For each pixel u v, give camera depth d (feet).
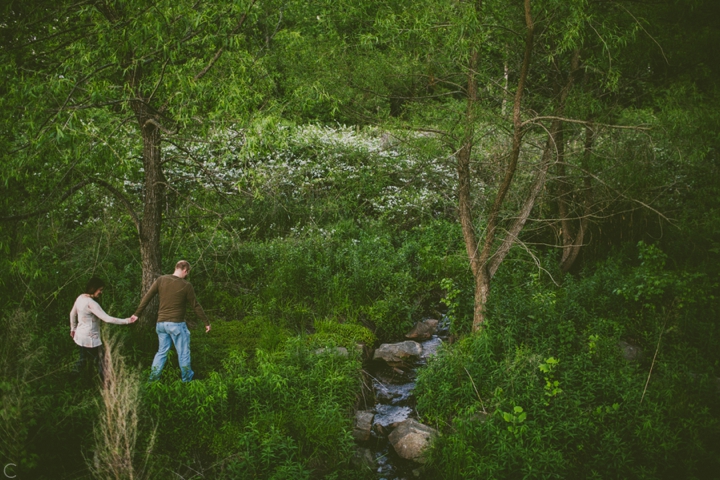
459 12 20.76
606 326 24.25
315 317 28.50
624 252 34.58
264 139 17.74
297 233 36.55
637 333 25.17
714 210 32.91
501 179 32.27
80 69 17.88
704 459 16.99
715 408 19.95
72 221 29.96
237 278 31.27
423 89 26.32
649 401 18.93
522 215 25.77
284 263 31.99
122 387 15.35
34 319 20.80
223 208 32.35
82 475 15.51
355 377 22.53
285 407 19.35
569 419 18.08
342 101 24.08
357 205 42.68
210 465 17.08
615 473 16.56
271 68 23.03
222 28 19.03
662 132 25.23
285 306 29.04
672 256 34.32
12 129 17.37
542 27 23.17
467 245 25.89
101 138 17.63
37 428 16.10
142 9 17.67
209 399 18.13
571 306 25.90
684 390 20.03
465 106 24.66
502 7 24.17
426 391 21.76
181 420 18.25
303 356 22.21
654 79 28.37
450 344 25.98
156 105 22.22
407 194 40.88
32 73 18.65
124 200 22.95
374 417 21.62
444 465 18.03
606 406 18.60
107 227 26.58
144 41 18.03
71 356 20.70
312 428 18.57
